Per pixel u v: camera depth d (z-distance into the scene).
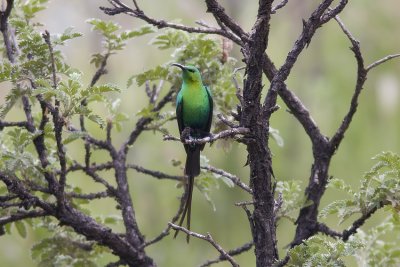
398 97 15.91
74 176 14.55
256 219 7.34
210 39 9.88
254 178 7.29
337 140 8.98
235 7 18.44
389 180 7.71
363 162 15.70
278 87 7.19
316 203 9.05
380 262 9.45
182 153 15.05
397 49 16.14
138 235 9.27
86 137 9.41
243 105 7.09
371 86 16.09
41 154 8.46
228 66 10.30
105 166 9.67
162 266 14.63
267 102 7.21
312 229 9.01
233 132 6.98
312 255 7.21
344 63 16.25
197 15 17.00
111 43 9.81
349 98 15.99
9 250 13.30
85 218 8.58
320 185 9.06
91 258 9.86
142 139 15.05
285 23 18.23
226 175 8.75
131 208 9.46
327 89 16.16
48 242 9.60
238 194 15.38
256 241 7.38
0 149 9.19
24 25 8.77
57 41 8.34
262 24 6.73
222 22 8.31
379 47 16.17
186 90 9.97
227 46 10.14
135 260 8.89
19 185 8.12
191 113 10.02
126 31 9.80
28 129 8.66
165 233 9.03
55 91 7.46
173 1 17.05
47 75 8.25
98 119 7.71
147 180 14.90
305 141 16.59
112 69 16.16
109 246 8.74
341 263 7.10
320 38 16.69
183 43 10.13
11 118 14.98
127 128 15.17
